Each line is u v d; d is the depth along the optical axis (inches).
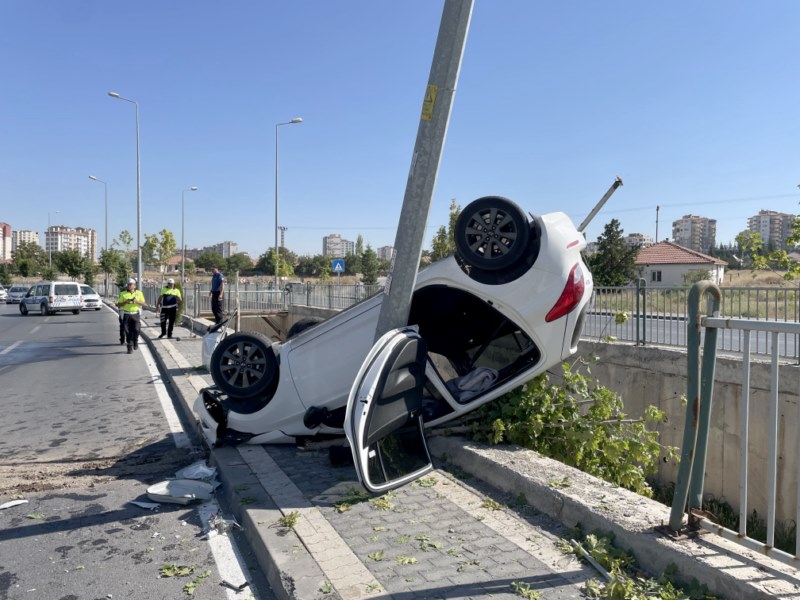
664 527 137.9
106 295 2383.1
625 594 119.2
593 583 126.4
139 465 243.8
